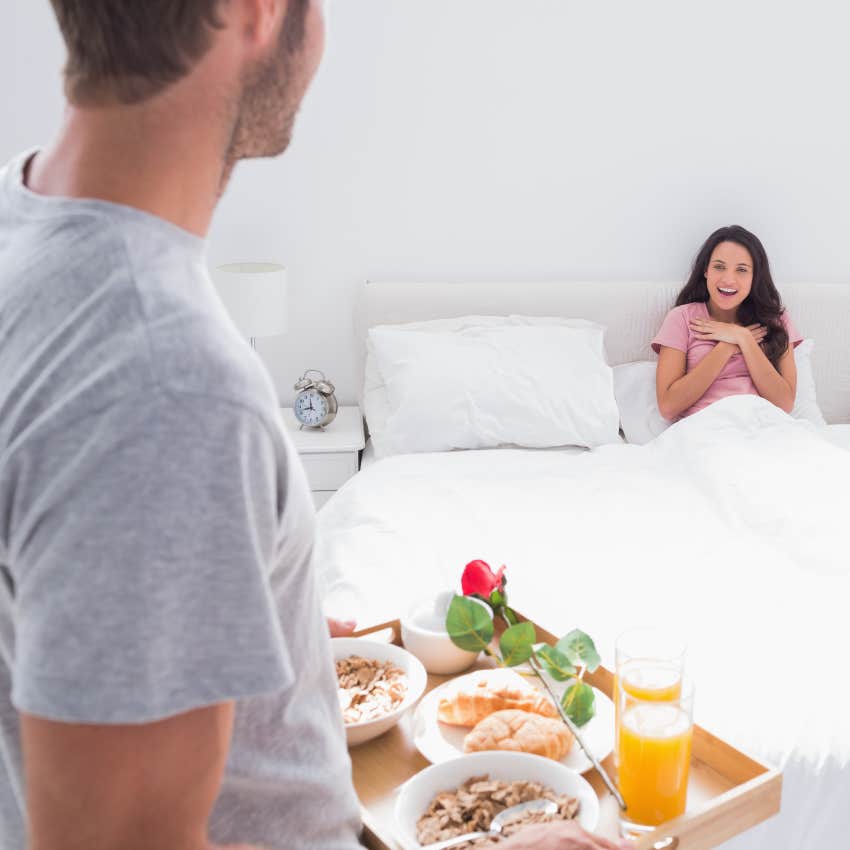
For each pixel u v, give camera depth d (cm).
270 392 60
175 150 60
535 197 332
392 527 226
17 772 71
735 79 326
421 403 292
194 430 54
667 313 331
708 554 213
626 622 178
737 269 314
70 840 54
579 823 97
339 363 341
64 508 52
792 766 140
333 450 300
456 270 336
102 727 52
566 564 207
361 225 329
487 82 321
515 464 274
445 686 129
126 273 57
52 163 63
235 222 325
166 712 54
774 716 146
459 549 214
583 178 331
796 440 275
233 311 296
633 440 313
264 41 61
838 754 141
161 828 56
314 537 71
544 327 317
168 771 55
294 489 64
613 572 202
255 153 67
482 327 315
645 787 102
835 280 346
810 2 321
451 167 327
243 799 74
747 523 232
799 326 336
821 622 177
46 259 59
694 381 308
